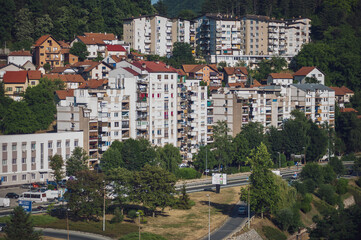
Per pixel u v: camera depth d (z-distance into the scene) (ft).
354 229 485.97
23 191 640.58
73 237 492.13
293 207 630.74
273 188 588.50
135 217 565.53
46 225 518.37
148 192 566.36
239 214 605.73
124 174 570.46
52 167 650.84
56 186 652.48
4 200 576.20
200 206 634.43
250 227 561.43
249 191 580.30
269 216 611.47
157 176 568.41
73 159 646.33
